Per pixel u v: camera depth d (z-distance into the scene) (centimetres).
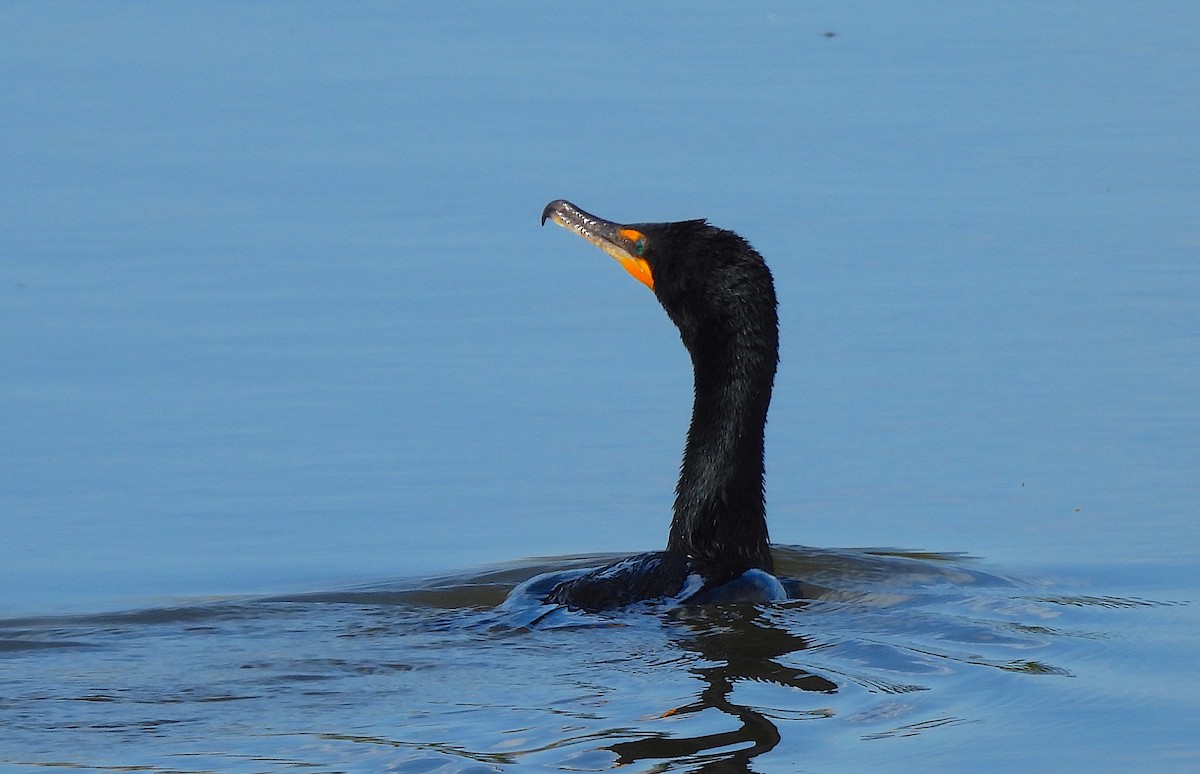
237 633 1211
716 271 1389
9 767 955
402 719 1020
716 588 1277
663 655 1139
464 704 1043
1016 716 1017
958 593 1325
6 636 1212
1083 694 1056
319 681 1093
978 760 948
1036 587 1355
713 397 1388
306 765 948
